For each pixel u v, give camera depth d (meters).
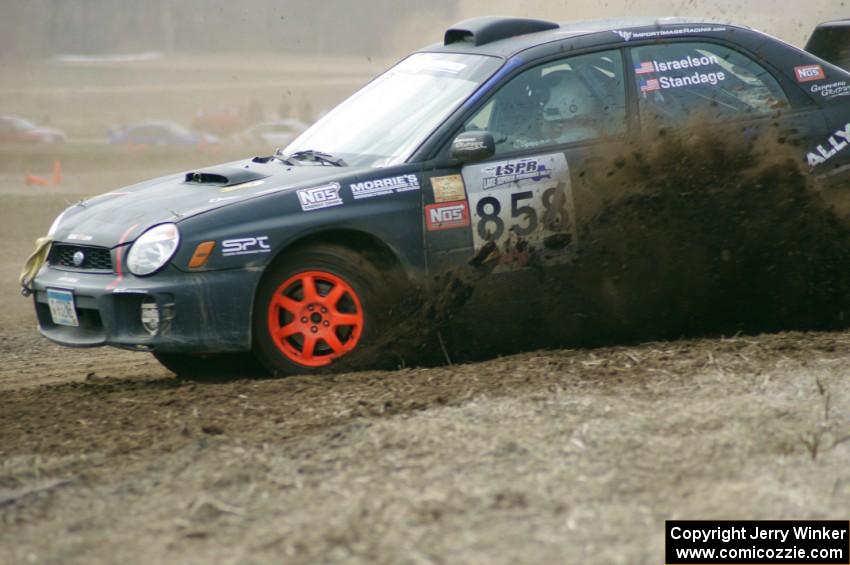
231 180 21.20
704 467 13.73
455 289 20.80
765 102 22.73
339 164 21.61
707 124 22.14
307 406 17.08
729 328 22.31
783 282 22.20
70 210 22.28
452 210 20.72
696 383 17.12
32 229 57.00
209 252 19.34
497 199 20.97
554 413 15.84
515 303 21.20
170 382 20.69
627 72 22.23
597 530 12.04
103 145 135.50
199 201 20.31
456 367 19.36
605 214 21.48
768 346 19.45
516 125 21.44
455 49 23.44
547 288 21.34
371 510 12.72
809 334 20.86
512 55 22.00
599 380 17.53
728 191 21.86
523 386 17.34
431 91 22.30
